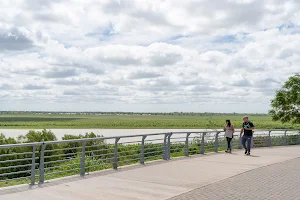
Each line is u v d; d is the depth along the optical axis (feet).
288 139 96.12
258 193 28.07
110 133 200.64
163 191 28.63
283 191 28.91
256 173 38.32
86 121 467.11
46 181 32.32
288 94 146.51
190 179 34.17
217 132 63.00
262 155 58.18
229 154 59.36
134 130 262.06
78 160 54.70
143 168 41.32
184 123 399.24
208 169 40.86
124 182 32.40
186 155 55.11
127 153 63.16
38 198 25.67
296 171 40.06
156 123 401.49
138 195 27.12
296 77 146.30
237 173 38.01
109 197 26.37
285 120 148.36
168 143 50.78
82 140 35.78
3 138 71.92
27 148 58.90
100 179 33.81
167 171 39.09
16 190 28.37
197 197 26.50
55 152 65.00
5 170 55.16
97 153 65.67
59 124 377.91
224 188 29.96
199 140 71.61
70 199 25.58
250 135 58.95
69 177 34.60
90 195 26.94
